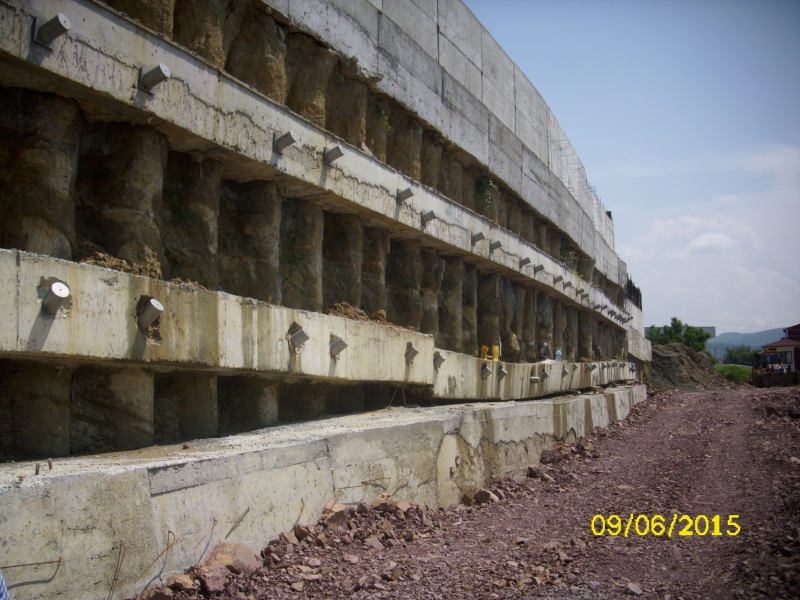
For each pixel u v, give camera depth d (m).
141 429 7.79
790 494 9.58
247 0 10.06
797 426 16.95
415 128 14.50
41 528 5.23
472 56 18.06
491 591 6.52
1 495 5.04
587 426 19.72
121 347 7.11
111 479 5.79
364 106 12.63
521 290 21.19
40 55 6.76
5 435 6.80
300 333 9.59
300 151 10.33
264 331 9.12
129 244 8.00
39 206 7.25
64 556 5.35
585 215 27.92
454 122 15.89
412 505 9.42
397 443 9.86
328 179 10.91
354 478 8.84
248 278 10.09
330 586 6.60
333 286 12.16
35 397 6.95
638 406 27.53
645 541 8.12
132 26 7.72
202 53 9.11
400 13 14.43
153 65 7.97
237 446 7.77
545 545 8.12
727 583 6.39
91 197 8.12
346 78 12.35
